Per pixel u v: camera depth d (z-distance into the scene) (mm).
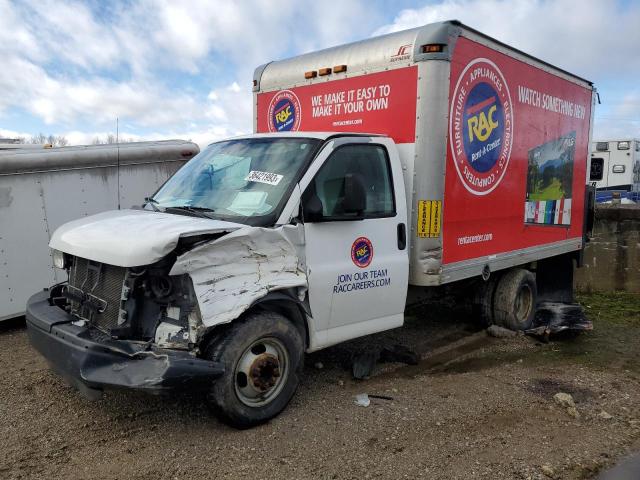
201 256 3793
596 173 10945
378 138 5133
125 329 3754
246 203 4465
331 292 4586
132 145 8273
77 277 4324
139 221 4176
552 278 8742
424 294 6387
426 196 5242
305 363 5723
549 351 6691
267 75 6855
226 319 3781
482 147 5879
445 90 5184
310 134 4863
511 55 6281
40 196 7117
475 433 4270
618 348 6941
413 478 3600
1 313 6832
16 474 3486
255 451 3854
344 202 4359
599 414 4738
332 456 3830
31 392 4754
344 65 5852
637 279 10727
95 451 3801
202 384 3697
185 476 3527
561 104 7586
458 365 6008
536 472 3734
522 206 6828
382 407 4664
